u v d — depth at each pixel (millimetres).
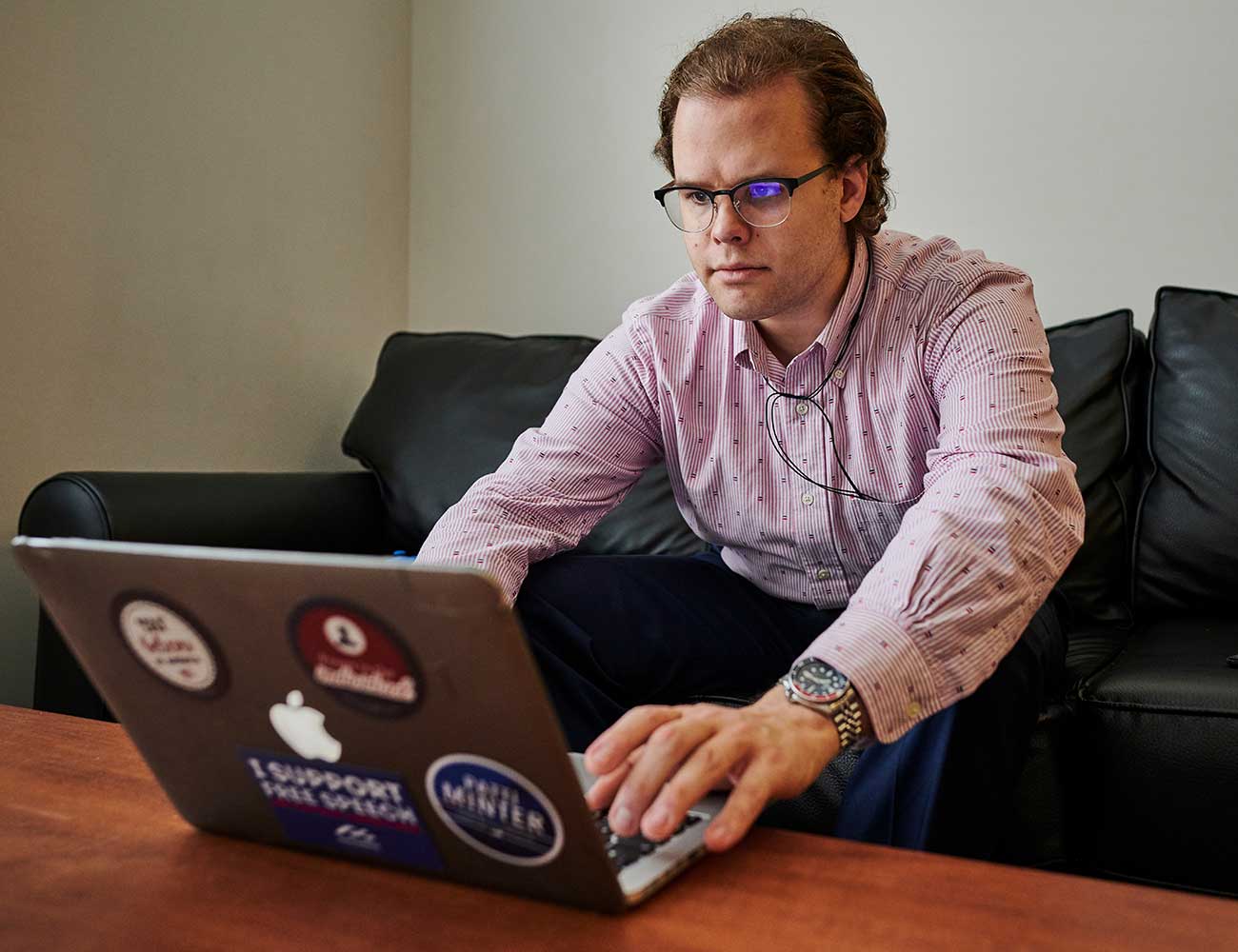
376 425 2266
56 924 602
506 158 2668
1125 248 2148
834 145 1210
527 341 2299
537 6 2619
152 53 2105
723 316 1406
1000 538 981
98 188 2014
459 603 537
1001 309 1245
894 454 1354
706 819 731
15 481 1898
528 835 598
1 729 968
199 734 672
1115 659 1521
